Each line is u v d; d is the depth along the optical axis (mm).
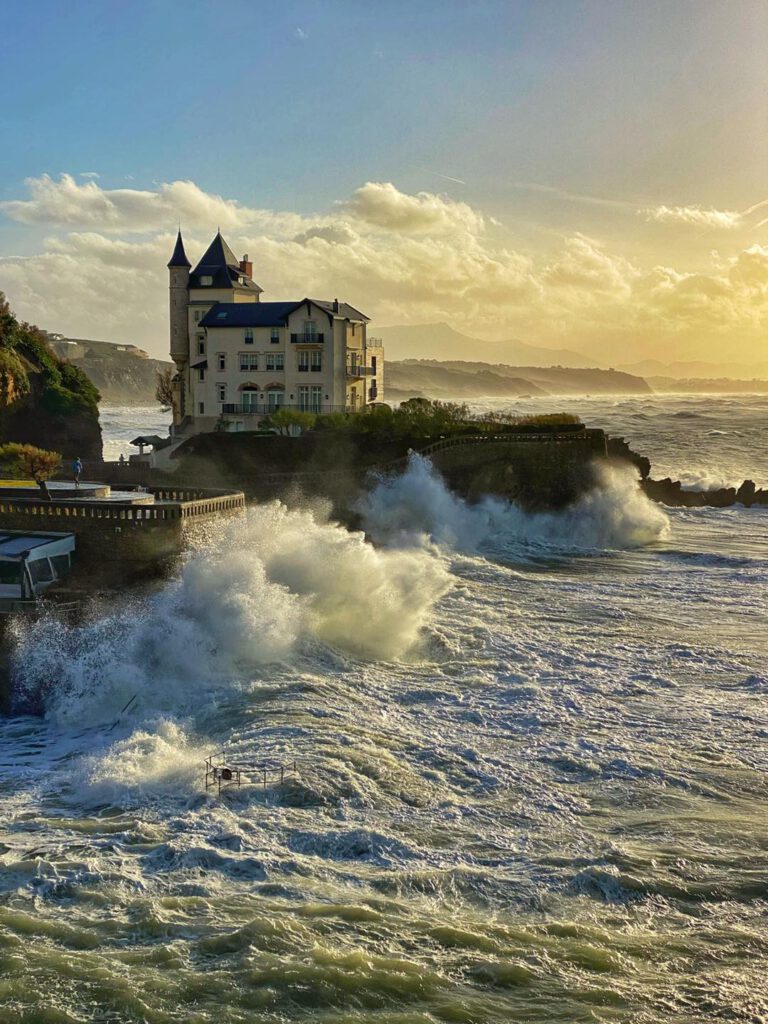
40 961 15266
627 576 48281
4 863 18156
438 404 79562
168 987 14719
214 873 18000
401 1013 14328
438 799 21328
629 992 14859
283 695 27703
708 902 17359
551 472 65062
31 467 58875
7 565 33250
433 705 27547
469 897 17438
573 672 30906
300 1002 14492
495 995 14758
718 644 34438
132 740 24141
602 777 22703
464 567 49188
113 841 19109
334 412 75938
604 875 18016
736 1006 14570
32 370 89500
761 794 21875
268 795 21062
